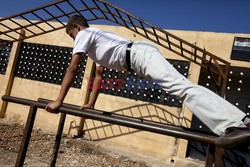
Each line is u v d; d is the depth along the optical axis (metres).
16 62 11.00
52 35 10.50
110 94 9.10
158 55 2.13
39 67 10.66
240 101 8.18
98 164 6.26
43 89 10.30
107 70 9.27
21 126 9.45
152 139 8.17
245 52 7.29
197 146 7.61
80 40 2.36
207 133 1.96
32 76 10.72
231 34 7.59
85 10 6.38
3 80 11.07
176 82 1.93
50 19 6.78
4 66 11.33
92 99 2.83
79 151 7.21
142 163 7.04
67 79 2.25
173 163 7.55
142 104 8.55
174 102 8.15
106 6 5.76
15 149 6.48
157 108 8.30
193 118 7.99
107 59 2.40
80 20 2.55
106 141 8.80
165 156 7.85
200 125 7.86
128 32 8.98
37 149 6.79
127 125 1.87
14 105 10.58
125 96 8.89
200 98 1.78
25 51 11.04
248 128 1.56
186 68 8.09
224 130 1.67
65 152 6.92
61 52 10.38
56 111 2.19
